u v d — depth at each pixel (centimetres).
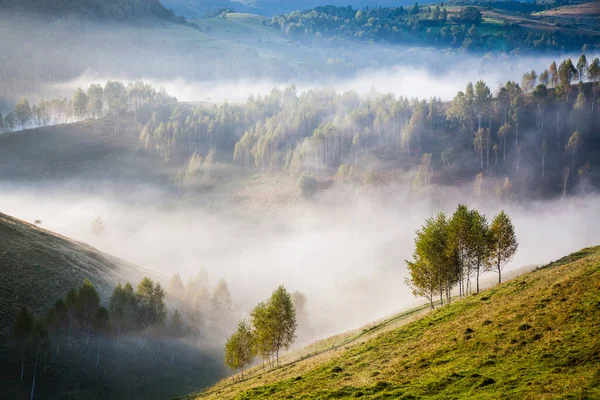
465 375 3441
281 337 6644
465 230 6400
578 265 5222
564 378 3000
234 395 4494
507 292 5194
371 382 3816
